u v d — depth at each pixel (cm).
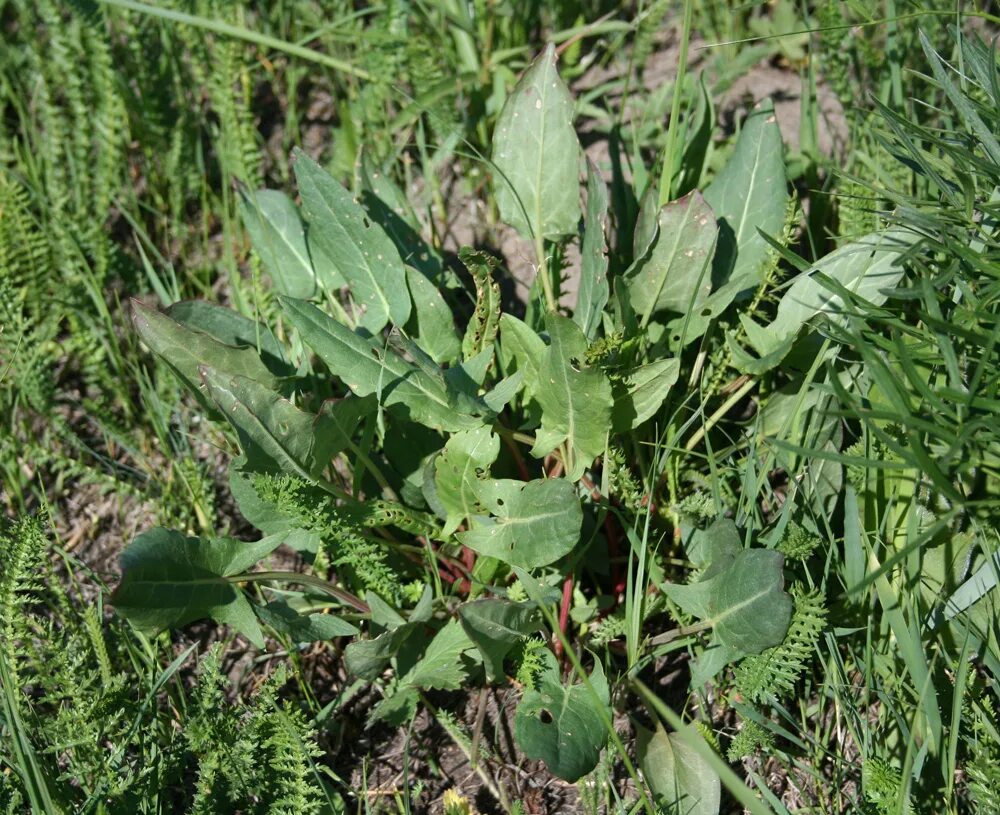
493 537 47
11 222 64
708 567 47
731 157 56
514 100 54
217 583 46
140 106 72
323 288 57
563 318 42
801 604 43
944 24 66
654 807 44
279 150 77
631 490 48
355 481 50
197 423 63
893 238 49
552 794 48
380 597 50
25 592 54
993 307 47
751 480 47
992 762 41
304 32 80
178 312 53
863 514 48
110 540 60
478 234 69
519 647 47
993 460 46
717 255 55
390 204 59
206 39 75
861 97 67
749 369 48
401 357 50
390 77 70
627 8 81
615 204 60
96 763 45
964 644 41
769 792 45
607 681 46
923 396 42
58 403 65
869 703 47
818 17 64
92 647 51
